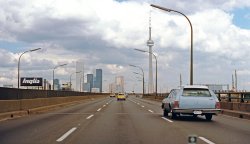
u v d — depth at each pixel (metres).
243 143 12.66
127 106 43.50
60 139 13.47
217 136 14.52
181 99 21.89
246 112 25.44
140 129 16.94
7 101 24.77
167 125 18.95
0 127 17.84
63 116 25.62
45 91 37.72
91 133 15.33
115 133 15.35
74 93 61.28
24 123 20.05
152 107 40.72
